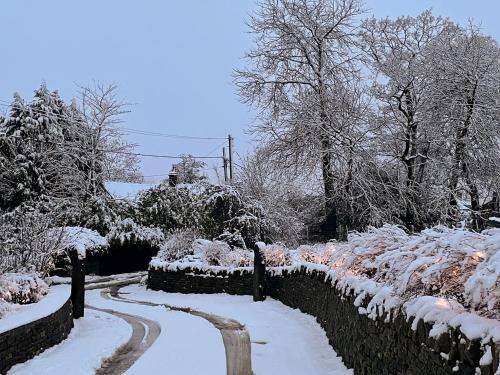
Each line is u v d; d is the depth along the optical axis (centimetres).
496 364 271
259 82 2355
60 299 1029
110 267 2653
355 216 1959
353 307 663
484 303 325
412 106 1847
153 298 1770
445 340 345
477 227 1499
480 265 339
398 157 1839
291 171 2105
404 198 1781
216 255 1894
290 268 1420
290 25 2369
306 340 917
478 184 1739
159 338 990
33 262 1133
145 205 2900
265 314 1280
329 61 2334
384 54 2162
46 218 1298
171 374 716
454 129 1753
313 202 2191
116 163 4184
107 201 2820
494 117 1705
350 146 1888
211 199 2259
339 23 2362
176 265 1917
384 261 543
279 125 2105
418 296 428
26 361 777
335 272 832
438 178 1770
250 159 2377
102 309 1492
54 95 3034
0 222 1193
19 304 955
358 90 1975
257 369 744
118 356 859
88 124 3103
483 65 1728
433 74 1798
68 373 707
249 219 2205
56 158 2825
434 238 464
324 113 1998
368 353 574
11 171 2611
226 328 1112
